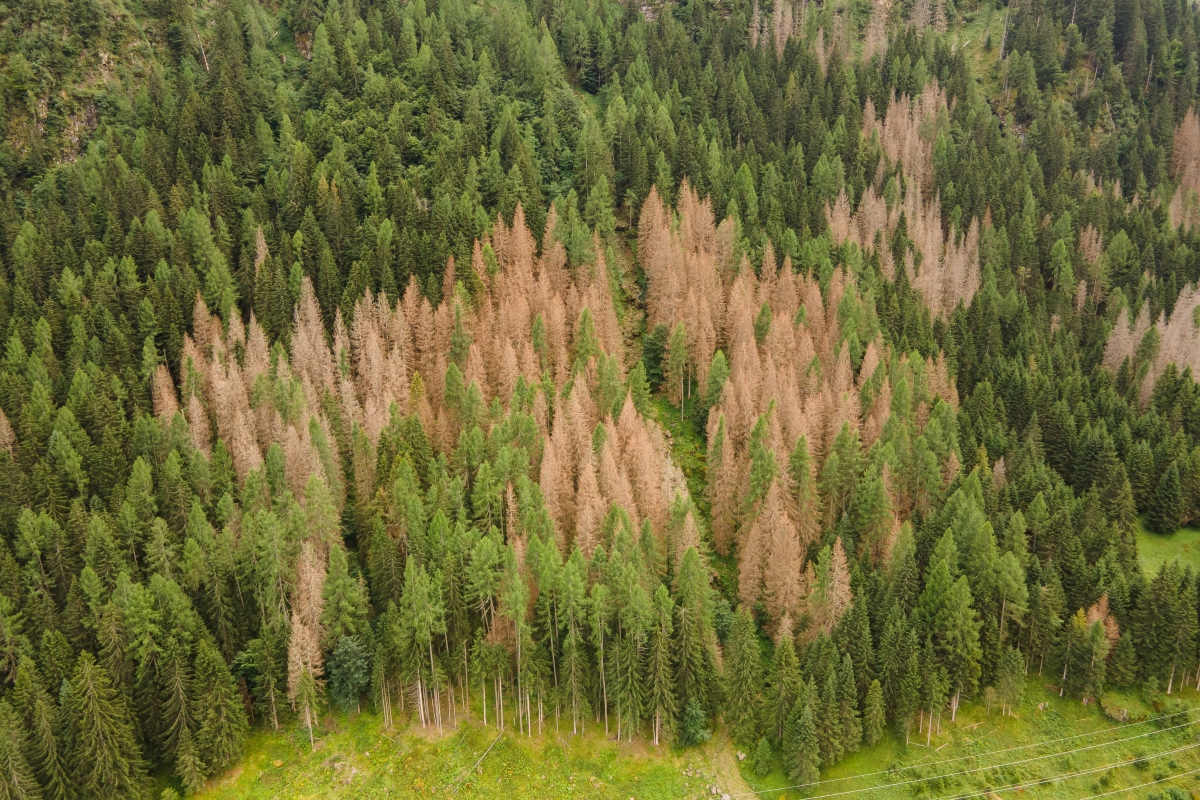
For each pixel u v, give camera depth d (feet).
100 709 252.21
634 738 292.61
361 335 411.75
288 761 281.33
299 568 295.07
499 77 601.62
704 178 546.67
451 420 379.55
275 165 502.79
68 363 378.32
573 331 444.14
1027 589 320.29
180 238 439.22
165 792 259.39
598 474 347.77
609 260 485.15
